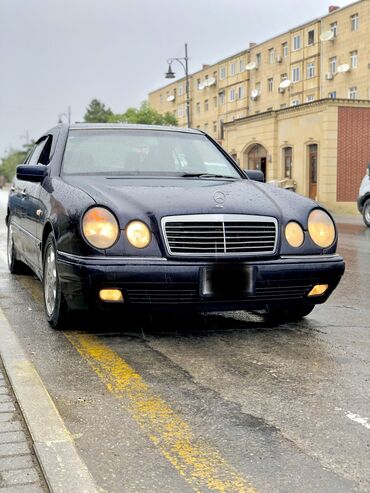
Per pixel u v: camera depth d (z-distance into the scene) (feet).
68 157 17.57
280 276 14.34
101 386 11.80
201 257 13.88
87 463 8.70
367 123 101.86
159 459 8.85
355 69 158.51
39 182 17.92
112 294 13.61
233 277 14.01
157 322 16.66
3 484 8.04
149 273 13.53
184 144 18.95
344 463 8.76
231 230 14.16
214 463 8.74
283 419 10.30
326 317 17.80
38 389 11.32
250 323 16.84
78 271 13.67
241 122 124.47
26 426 9.82
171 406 10.84
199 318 17.25
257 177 19.30
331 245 15.25
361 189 60.23
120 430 9.81
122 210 13.98
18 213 21.80
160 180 16.44
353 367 13.07
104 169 17.29
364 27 154.81
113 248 13.70
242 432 9.78
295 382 12.10
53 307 15.69
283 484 8.16
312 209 15.35
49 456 8.70
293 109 108.06
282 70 187.01
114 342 14.78
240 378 12.31
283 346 14.61
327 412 10.61
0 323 16.25
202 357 13.67
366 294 21.66
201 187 15.78
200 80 237.86
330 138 100.32
